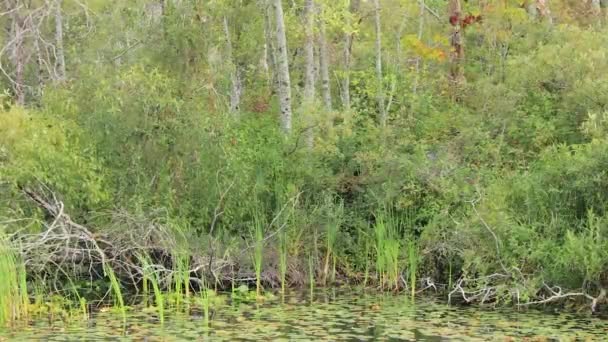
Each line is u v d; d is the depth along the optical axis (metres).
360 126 19.45
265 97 23.16
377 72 21.17
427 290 14.09
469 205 14.52
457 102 19.84
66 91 15.02
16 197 13.52
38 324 11.07
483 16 20.98
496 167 15.98
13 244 12.25
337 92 25.33
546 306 12.53
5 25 22.77
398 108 21.28
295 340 9.99
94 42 18.33
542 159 14.82
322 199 15.75
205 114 15.31
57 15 21.91
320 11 21.81
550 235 13.05
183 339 10.06
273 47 24.12
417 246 14.59
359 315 11.72
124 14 18.28
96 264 14.09
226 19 21.48
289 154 16.09
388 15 25.00
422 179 15.42
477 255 13.38
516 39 20.70
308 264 14.98
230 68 17.55
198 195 15.03
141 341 9.96
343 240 15.33
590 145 13.28
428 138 17.81
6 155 13.44
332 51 25.27
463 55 21.25
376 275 14.78
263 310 12.12
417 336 10.25
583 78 16.83
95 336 10.27
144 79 14.71
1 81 20.81
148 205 14.53
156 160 14.84
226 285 14.33
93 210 13.95
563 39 18.81
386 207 15.53
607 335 10.35
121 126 14.59
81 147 14.38
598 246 12.05
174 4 17.02
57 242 13.46
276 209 15.34
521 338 10.16
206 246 14.27
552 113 17.72
